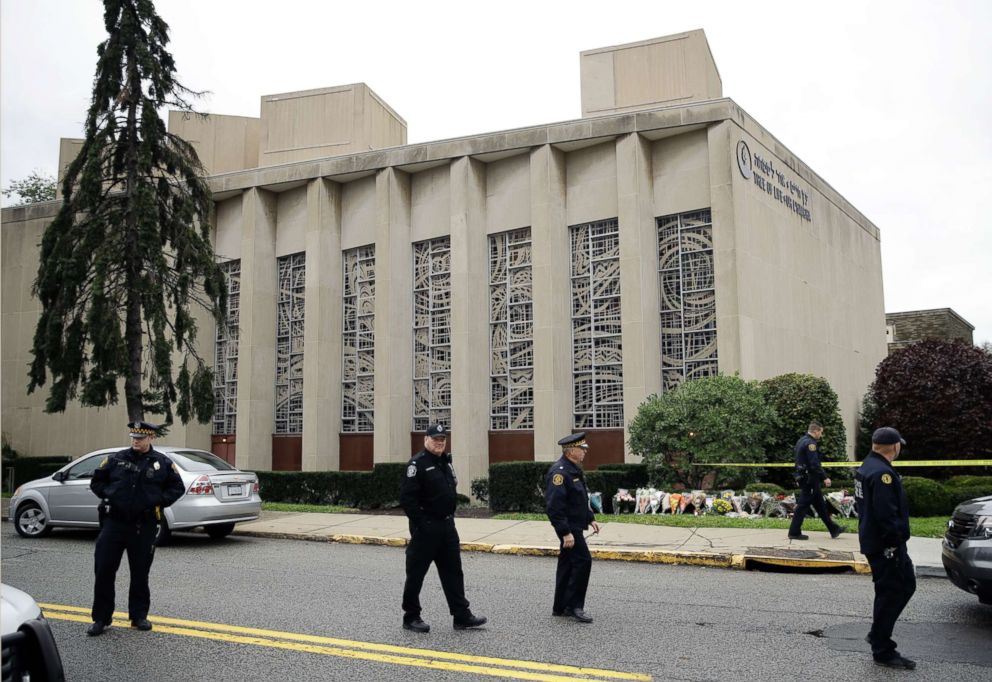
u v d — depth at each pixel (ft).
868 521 20.07
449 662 19.79
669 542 37.11
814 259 73.72
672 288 61.46
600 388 62.64
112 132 54.54
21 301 88.17
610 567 33.60
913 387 66.64
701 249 60.39
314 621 24.02
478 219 68.13
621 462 60.34
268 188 78.13
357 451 72.59
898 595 19.45
